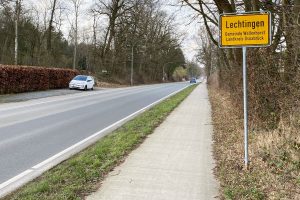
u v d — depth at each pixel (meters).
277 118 9.42
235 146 9.34
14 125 13.91
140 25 75.50
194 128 13.51
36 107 20.83
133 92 40.38
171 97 33.09
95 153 9.00
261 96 10.15
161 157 8.72
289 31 8.64
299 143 7.50
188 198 5.94
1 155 9.19
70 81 41.75
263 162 7.51
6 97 26.69
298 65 8.13
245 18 7.49
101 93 36.56
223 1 15.48
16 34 44.03
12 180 7.19
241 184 6.38
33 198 5.84
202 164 8.06
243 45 7.53
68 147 10.28
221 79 33.84
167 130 13.01
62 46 74.31
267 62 9.75
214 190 6.34
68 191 6.11
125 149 9.48
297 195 5.72
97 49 68.94
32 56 56.19
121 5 65.12
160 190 6.31
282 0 10.18
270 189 6.03
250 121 10.88
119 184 6.61
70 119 16.11
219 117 16.41
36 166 8.22
